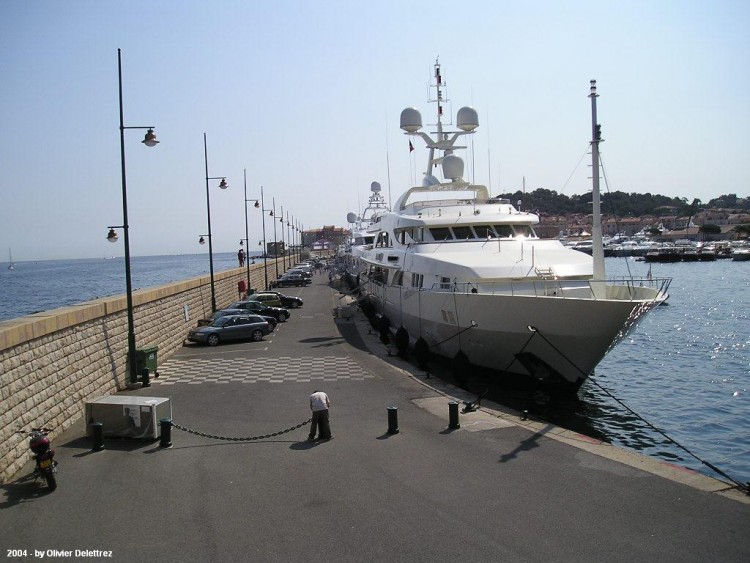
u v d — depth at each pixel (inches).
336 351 988.6
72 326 599.5
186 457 471.8
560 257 911.0
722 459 643.5
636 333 1588.3
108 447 502.0
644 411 828.6
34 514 368.2
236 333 1101.7
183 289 1132.5
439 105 1376.7
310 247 7716.5
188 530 341.7
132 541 329.7
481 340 809.5
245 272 2025.1
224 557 309.6
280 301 1612.9
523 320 730.2
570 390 767.1
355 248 2149.4
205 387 739.4
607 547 311.4
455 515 354.0
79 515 365.4
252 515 360.2
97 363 663.8
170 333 1008.9
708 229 6648.6
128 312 740.0
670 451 665.0
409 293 983.0
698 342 1428.4
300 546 319.6
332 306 1722.4
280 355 960.9
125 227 738.2
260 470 438.0
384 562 300.5
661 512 353.4
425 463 446.0
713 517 345.1
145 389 732.0
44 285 4192.9
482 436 514.0
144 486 410.9
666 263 4566.9
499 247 948.6
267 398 674.8
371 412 603.5
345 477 420.2
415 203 1163.9
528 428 538.0
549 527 335.9
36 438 407.5
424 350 892.6
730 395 925.8
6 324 494.3
